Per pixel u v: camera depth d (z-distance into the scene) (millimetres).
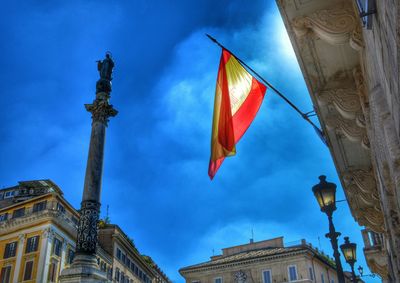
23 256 41719
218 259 60750
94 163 18031
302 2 6617
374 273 21438
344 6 6543
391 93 4199
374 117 5836
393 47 3336
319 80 8312
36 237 42094
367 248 20250
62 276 15633
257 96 9352
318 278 53688
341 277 8609
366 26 4535
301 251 52125
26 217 43500
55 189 53062
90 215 17094
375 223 12664
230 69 9797
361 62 7195
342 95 8281
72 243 46094
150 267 67812
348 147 10312
